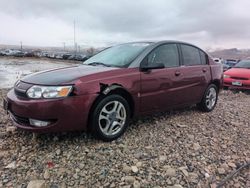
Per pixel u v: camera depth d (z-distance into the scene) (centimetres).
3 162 351
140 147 402
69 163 349
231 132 498
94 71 412
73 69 436
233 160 389
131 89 427
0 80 1315
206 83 588
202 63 592
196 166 362
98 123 395
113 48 537
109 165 348
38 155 367
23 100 371
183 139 445
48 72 421
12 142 404
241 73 1005
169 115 566
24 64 2609
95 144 400
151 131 466
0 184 305
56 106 360
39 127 366
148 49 474
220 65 650
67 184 308
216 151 413
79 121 379
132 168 340
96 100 392
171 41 528
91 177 322
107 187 305
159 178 327
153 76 459
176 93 509
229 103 754
